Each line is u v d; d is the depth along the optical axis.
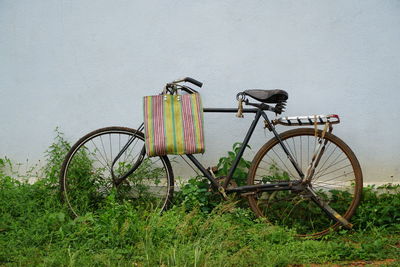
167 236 3.80
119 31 4.94
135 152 5.00
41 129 5.10
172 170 4.65
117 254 3.53
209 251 3.52
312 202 4.56
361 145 4.86
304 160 4.90
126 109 5.00
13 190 4.62
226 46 4.86
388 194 4.74
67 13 4.98
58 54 5.02
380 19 4.75
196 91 4.48
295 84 4.84
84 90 5.02
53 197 4.52
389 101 4.80
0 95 5.12
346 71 4.80
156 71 4.94
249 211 4.36
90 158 5.02
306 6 4.77
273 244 3.83
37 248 3.61
